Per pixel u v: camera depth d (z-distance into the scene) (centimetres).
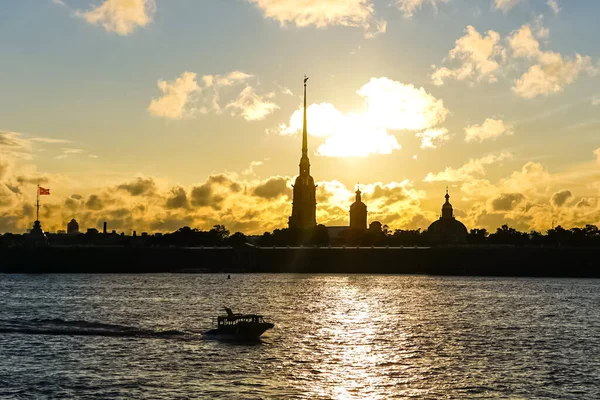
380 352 14988
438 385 12150
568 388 11975
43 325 18588
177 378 12494
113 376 12606
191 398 11275
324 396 11469
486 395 11562
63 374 12738
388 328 18775
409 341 16500
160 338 16438
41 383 12119
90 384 12069
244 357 14300
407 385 12156
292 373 12938
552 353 14925
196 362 13788
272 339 16588
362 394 11606
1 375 12644
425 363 13850
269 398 11312
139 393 11550
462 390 11844
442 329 18638
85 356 14250
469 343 16212
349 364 13725
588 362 13962
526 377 12694
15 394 11475
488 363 13862
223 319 16862
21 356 14212
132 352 14700
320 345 15800
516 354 14812
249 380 12412
